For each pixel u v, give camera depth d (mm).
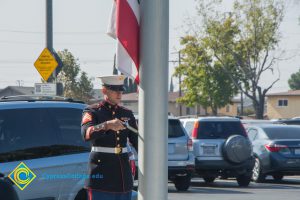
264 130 54312
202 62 157250
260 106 157125
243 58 155375
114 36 15812
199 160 49219
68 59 138125
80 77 139625
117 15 15039
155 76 14516
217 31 153375
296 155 52188
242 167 49156
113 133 18141
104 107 18250
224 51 154000
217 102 158875
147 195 14547
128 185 18422
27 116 23906
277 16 153000
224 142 48969
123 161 18312
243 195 42969
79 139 24844
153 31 14539
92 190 18234
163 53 14555
